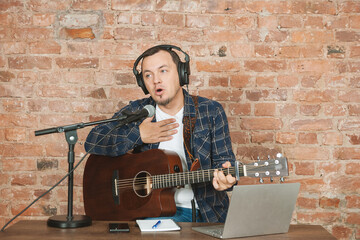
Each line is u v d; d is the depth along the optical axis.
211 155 2.04
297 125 2.51
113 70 2.55
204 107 2.04
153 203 1.80
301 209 2.50
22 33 2.55
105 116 2.55
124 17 2.55
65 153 2.55
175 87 1.95
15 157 2.54
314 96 2.51
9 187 2.54
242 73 2.53
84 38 2.55
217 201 1.95
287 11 2.53
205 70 2.54
